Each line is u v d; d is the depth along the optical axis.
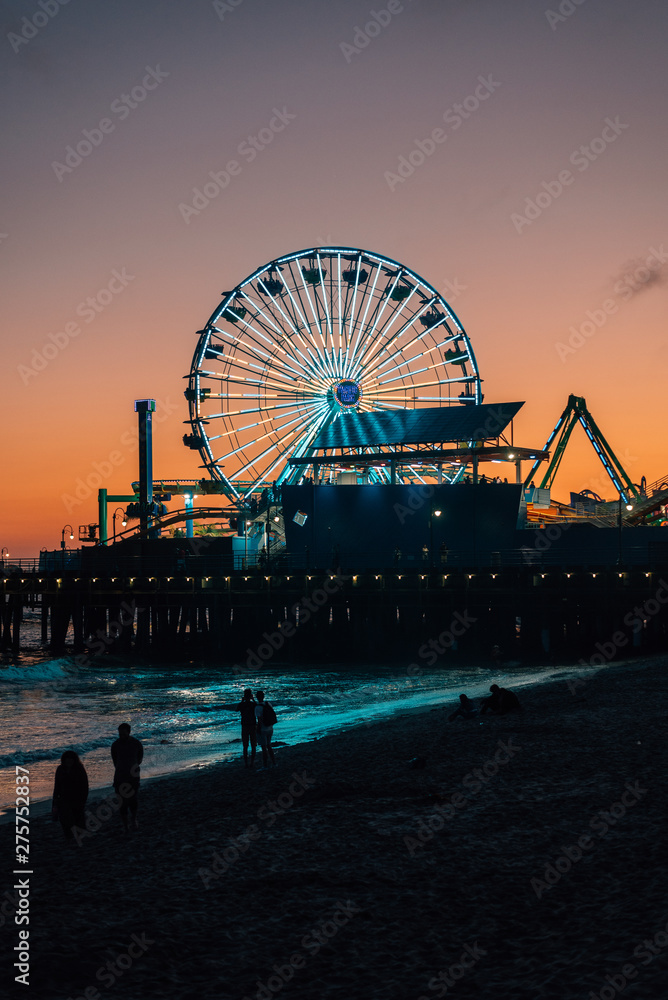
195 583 69.19
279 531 80.44
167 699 47.72
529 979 8.38
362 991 8.53
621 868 11.45
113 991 8.71
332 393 89.69
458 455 71.31
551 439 98.69
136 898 11.75
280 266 90.38
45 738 34.25
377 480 82.31
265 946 9.84
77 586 74.62
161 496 103.50
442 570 63.62
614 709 26.52
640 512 74.50
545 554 68.94
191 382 86.75
